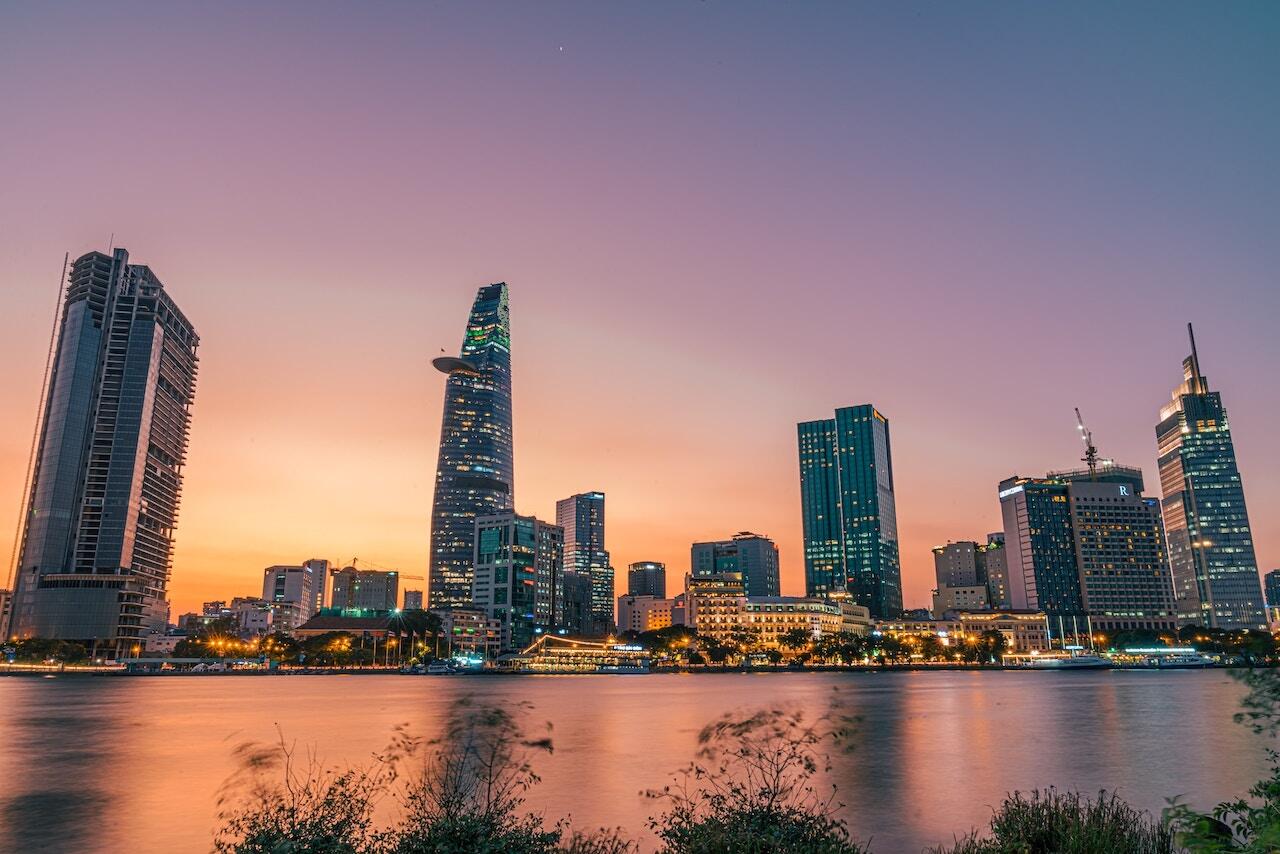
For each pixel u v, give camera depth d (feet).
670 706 551.59
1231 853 57.93
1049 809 94.12
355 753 280.31
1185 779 227.81
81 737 350.64
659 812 166.71
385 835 76.79
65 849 150.82
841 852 77.15
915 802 185.26
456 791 82.74
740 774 199.00
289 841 72.54
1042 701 568.82
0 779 234.17
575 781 211.20
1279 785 66.44
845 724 92.17
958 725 385.50
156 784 224.74
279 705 561.02
